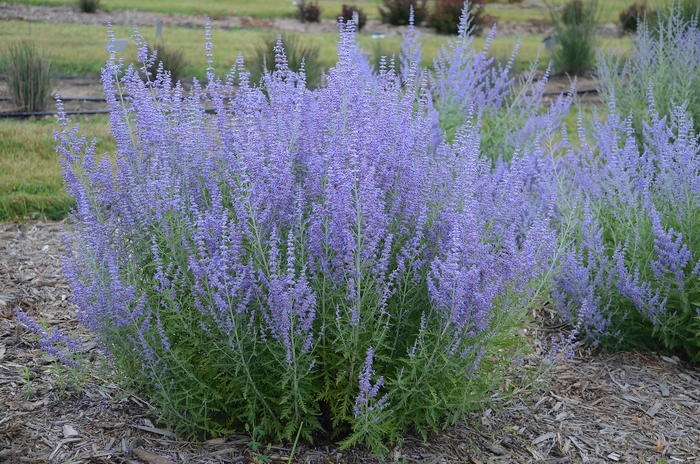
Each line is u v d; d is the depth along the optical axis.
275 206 3.44
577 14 14.73
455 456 3.67
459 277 3.21
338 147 3.43
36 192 7.13
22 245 6.00
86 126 9.49
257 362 3.45
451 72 6.73
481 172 4.33
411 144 3.67
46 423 3.60
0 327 4.59
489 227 3.81
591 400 4.37
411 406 3.53
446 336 3.39
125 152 3.86
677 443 3.98
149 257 3.70
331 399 3.57
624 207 5.22
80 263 3.89
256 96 3.93
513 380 4.44
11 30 16.55
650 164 5.36
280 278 3.32
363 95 3.73
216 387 3.56
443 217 3.55
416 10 21.92
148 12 21.19
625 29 19.67
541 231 3.79
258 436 3.62
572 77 14.09
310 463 3.47
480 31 20.20
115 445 3.47
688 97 7.04
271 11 22.86
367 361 3.19
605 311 4.90
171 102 4.06
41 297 5.10
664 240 4.69
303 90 3.98
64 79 12.78
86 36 16.50
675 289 4.77
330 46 16.77
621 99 7.83
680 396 4.45
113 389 3.96
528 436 3.95
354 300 3.22
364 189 3.16
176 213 3.58
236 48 15.79
